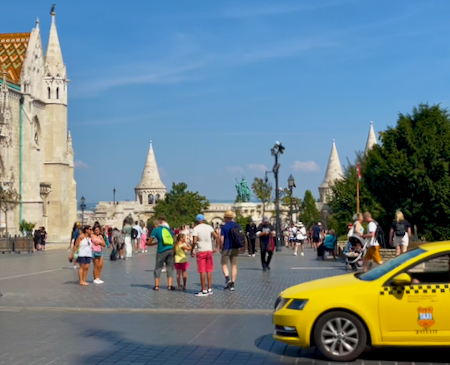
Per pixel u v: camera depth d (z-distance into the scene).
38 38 82.56
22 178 77.81
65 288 24.38
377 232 24.89
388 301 11.75
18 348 13.30
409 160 55.22
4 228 71.31
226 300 20.34
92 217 136.75
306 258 43.00
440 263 11.88
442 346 11.70
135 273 31.55
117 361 12.12
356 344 11.84
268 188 104.62
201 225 21.83
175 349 13.16
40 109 83.25
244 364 11.85
